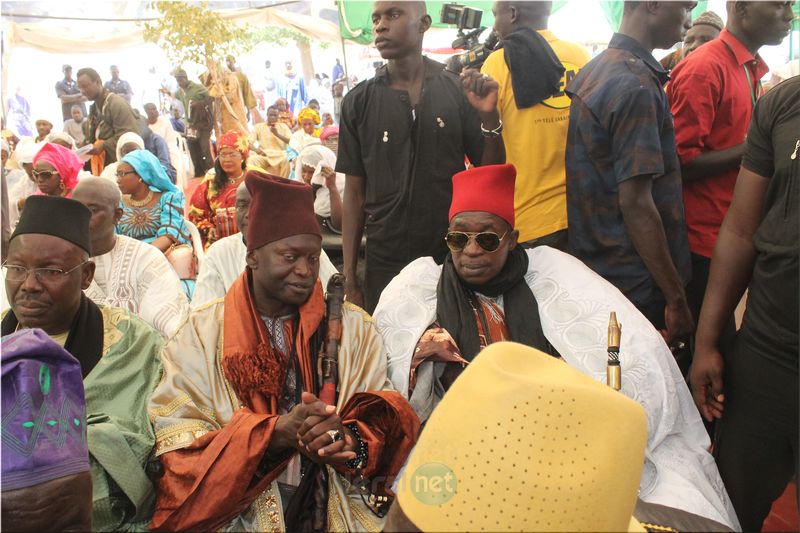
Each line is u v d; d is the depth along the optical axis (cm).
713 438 283
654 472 222
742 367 236
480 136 316
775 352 224
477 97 287
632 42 274
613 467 90
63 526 138
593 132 269
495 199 248
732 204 243
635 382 232
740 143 298
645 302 275
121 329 237
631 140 257
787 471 240
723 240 245
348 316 236
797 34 414
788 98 218
